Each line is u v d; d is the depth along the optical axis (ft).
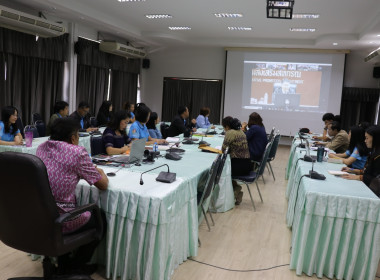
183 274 8.03
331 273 8.04
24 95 21.26
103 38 27.63
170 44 31.99
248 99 32.27
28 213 5.62
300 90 31.24
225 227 11.21
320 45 28.32
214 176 9.60
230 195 12.85
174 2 19.15
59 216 5.71
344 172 10.16
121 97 30.94
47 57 22.18
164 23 24.95
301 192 8.79
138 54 30.53
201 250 9.39
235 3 18.67
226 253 9.30
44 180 5.48
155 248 6.86
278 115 31.89
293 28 24.35
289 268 8.60
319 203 7.82
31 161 5.41
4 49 19.29
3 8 17.04
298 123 31.58
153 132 16.14
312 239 8.04
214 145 15.12
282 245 10.02
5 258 8.33
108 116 21.80
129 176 8.14
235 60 32.14
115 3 20.04
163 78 34.71
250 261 8.93
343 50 29.89
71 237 6.19
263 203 14.15
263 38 29.09
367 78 30.76
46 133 17.87
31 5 19.54
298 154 13.96
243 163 12.94
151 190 7.07
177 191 7.46
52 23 20.15
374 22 20.02
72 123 6.57
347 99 30.58
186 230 8.39
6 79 19.86
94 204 6.40
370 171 9.68
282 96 31.63
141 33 28.17
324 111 30.94
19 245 5.92
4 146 11.88
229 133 12.80
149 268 6.82
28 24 18.60
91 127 19.48
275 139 17.80
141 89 34.68
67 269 7.17
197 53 33.58
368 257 7.73
